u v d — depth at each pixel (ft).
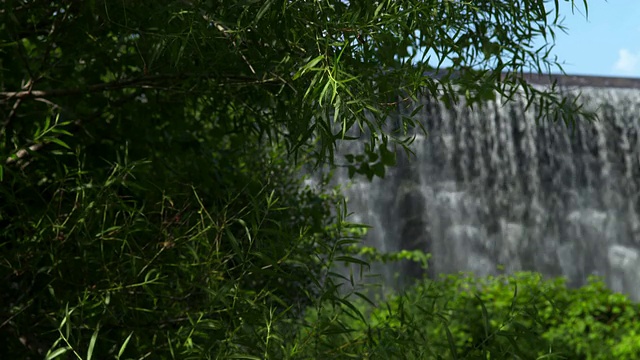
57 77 9.18
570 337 26.30
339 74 4.50
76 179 6.55
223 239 6.81
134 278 6.15
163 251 6.53
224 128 9.24
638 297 52.85
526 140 51.80
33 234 6.61
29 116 9.08
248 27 5.29
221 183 10.23
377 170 9.79
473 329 22.35
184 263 6.53
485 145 51.06
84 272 6.48
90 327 5.79
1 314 6.82
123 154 9.43
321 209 14.10
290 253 5.41
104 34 7.91
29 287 6.79
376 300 22.43
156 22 5.83
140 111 9.50
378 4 5.00
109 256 6.66
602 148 52.90
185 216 7.07
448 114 50.01
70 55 8.01
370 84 4.91
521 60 5.98
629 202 53.16
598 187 53.06
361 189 48.44
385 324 5.35
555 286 31.35
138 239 7.36
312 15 4.90
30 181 7.15
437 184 50.47
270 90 7.16
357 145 43.50
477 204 51.16
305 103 4.77
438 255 50.03
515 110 51.19
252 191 9.09
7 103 8.69
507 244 51.44
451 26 5.22
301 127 4.73
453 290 27.25
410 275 48.88
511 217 51.78
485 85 6.00
